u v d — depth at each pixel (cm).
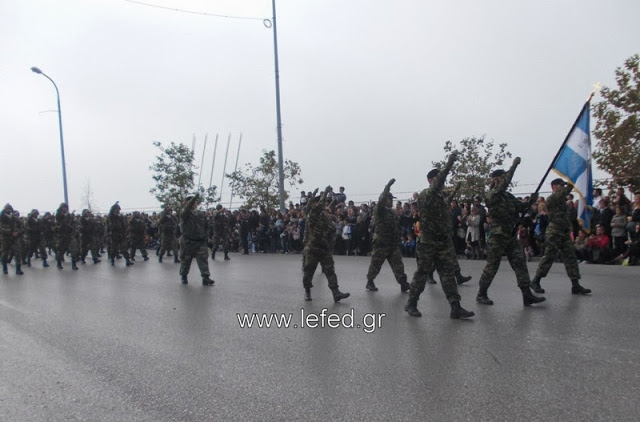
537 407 417
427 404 434
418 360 550
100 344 678
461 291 973
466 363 533
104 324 802
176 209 3162
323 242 912
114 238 1875
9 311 956
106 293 1134
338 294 908
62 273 1639
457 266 1068
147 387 510
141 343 675
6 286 1341
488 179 1950
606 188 1600
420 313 766
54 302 1034
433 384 478
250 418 425
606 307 777
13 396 503
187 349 637
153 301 1002
